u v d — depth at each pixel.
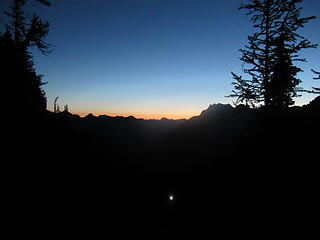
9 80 15.26
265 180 12.96
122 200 15.52
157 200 19.67
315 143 13.38
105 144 36.69
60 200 10.17
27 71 20.77
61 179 12.29
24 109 16.27
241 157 19.72
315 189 10.41
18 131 13.55
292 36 13.75
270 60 14.27
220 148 36.16
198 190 20.94
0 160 10.13
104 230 10.07
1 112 13.45
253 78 14.80
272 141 14.84
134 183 22.17
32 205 8.57
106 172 19.41
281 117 15.05
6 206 7.68
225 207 13.74
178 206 18.39
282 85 14.23
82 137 26.27
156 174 32.25
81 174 15.02
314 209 9.30
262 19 14.72
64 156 15.85
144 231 12.27
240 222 11.13
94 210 11.41
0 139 11.57
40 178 10.88
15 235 6.63
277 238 8.67
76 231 8.64
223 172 20.44
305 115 17.11
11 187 8.87
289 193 10.94
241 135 33.38
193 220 14.65
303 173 11.81
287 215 9.65
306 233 8.34
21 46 16.12
